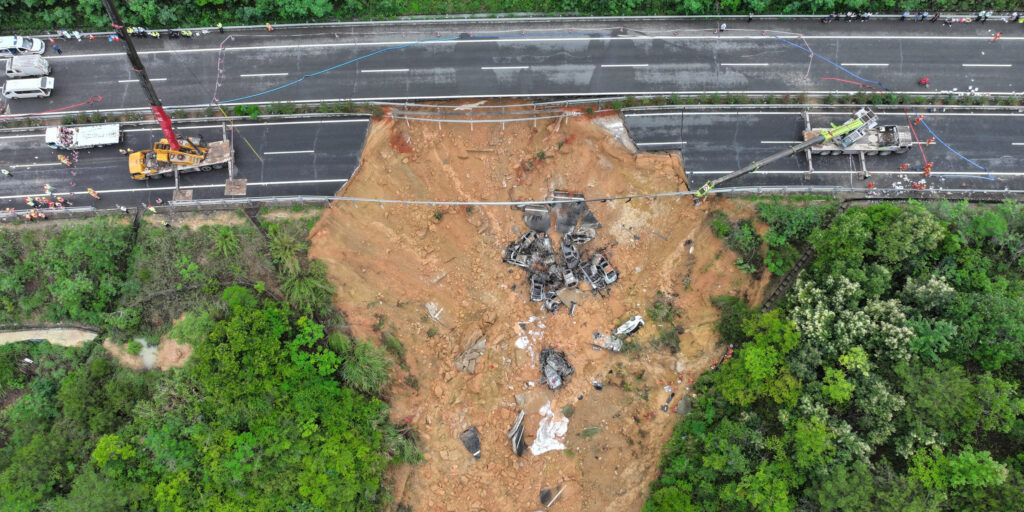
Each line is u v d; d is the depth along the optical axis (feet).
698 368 200.23
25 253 186.39
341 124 202.18
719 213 198.39
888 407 161.48
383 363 190.49
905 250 169.58
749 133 203.62
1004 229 171.63
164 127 181.68
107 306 185.26
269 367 176.14
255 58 205.98
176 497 167.73
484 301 211.82
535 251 212.43
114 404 174.29
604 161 207.00
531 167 209.56
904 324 164.25
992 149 201.77
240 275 187.93
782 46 207.82
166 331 184.34
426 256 206.69
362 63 205.67
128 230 189.37
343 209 196.65
